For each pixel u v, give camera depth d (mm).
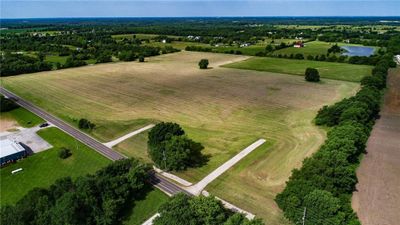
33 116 91812
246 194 50531
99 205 45312
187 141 61344
